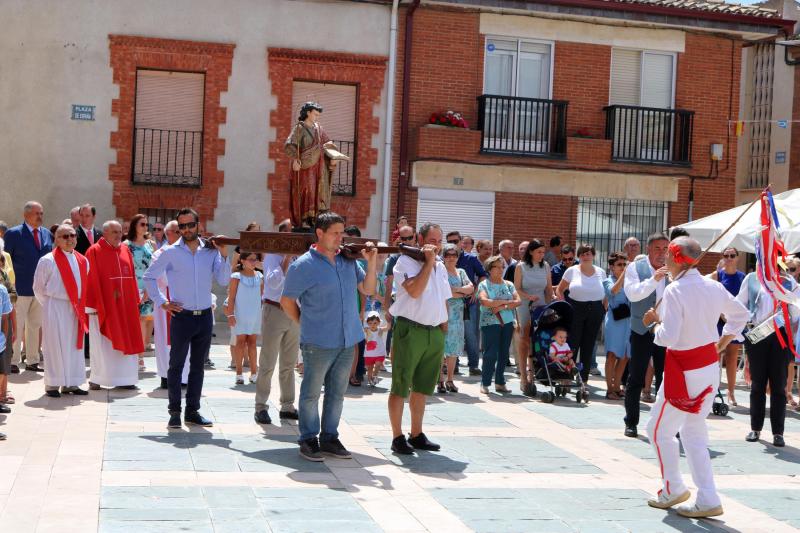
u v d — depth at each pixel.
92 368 11.56
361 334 8.52
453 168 20.70
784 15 26.41
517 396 12.84
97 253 11.41
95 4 19.22
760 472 8.82
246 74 19.83
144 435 8.99
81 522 6.20
